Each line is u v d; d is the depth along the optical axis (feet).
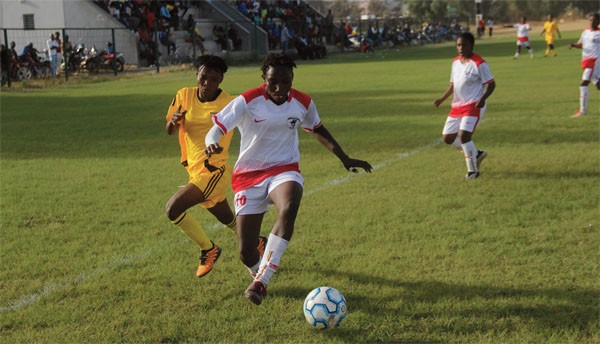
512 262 15.75
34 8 106.32
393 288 14.33
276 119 13.66
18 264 16.37
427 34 180.34
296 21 133.18
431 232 18.26
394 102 50.96
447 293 13.94
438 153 30.60
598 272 14.93
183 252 17.31
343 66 97.86
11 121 45.96
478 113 25.11
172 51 108.78
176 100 15.37
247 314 13.17
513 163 27.63
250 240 13.88
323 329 12.31
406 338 12.02
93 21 104.42
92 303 13.82
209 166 14.32
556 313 12.87
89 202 22.93
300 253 16.81
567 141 32.24
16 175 27.84
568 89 55.26
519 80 64.34
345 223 19.34
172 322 12.83
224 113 13.55
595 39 38.99
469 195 22.56
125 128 41.68
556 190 22.85
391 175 26.16
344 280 14.85
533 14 270.87
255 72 91.91
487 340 11.79
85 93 67.72
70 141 36.91
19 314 13.28
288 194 13.26
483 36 195.52
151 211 21.57
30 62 84.84
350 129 38.34
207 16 127.95
